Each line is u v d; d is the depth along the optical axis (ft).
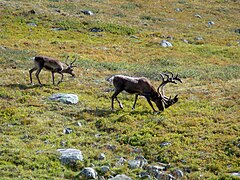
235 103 124.16
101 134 99.76
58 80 150.10
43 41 230.07
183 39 270.87
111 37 259.19
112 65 186.60
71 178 76.79
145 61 209.46
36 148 87.97
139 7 344.08
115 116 111.45
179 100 130.21
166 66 201.67
